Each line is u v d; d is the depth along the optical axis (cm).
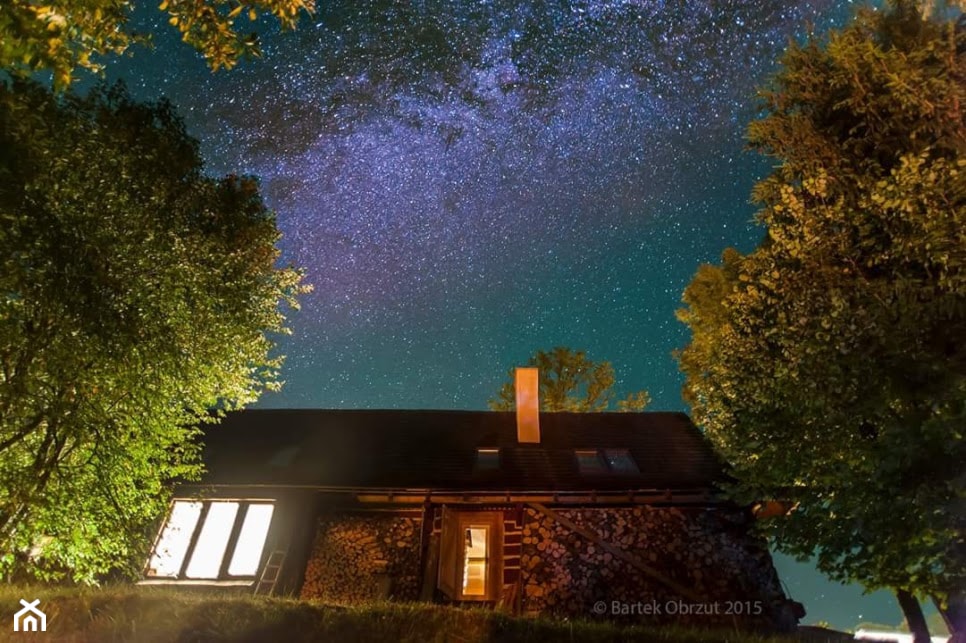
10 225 801
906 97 898
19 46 474
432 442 1652
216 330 1082
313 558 1312
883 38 1030
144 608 770
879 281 887
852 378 850
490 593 1264
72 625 728
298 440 1648
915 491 752
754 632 1141
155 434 1020
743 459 1020
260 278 1236
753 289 1034
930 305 813
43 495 881
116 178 941
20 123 777
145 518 1073
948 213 823
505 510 1355
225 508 1359
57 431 916
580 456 1559
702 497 1316
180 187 1066
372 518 1365
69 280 866
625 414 1858
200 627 740
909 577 814
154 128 1045
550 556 1298
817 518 909
